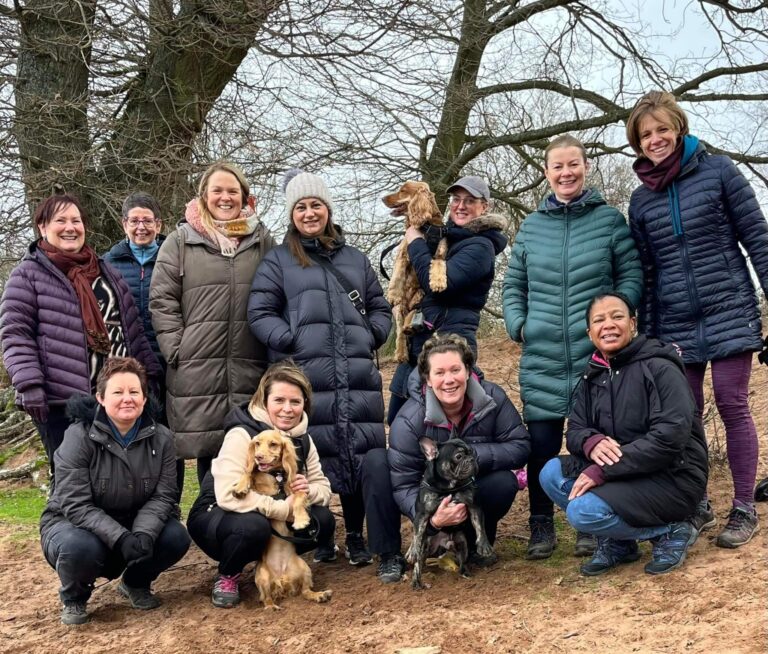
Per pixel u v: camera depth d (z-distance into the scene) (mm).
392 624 2389
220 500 2676
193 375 3127
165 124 6699
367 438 2994
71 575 2590
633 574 2572
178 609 2754
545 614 2328
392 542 2848
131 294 3260
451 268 3078
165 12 6336
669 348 2646
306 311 3016
